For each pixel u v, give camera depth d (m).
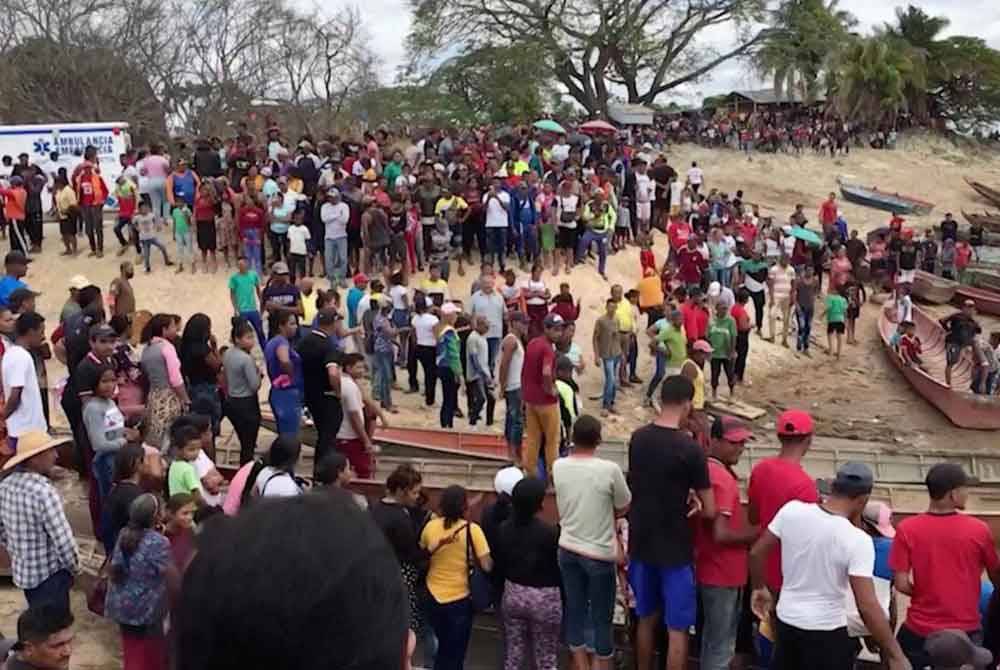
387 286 19.78
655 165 28.42
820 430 21.12
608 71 61.00
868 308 29.62
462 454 14.43
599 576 7.22
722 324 21.03
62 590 6.98
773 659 6.00
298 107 43.44
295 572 1.17
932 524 6.41
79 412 9.84
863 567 5.68
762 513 6.78
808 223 44.06
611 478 7.18
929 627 6.36
